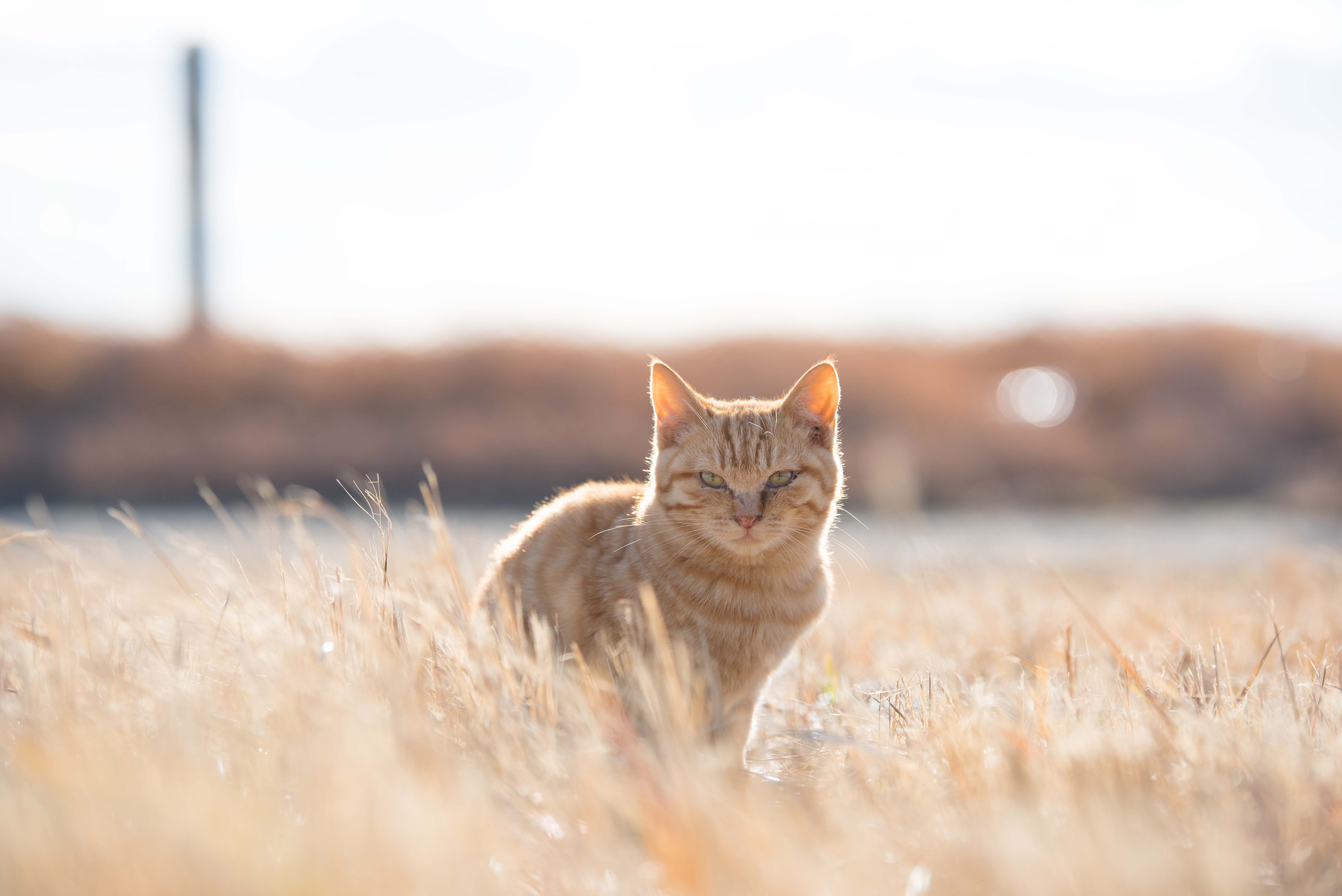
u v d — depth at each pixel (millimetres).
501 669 4867
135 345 25891
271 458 21578
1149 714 4844
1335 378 26266
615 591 5918
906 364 27516
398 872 3277
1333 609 8445
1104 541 15742
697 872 3525
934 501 21109
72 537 8023
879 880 3586
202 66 28641
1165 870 3400
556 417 24672
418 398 25688
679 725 4461
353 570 5895
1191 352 27984
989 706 5113
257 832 3559
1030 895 3348
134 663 5188
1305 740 4453
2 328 24797
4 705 4602
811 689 6355
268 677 4691
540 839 3914
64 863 3271
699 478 6293
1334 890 3604
